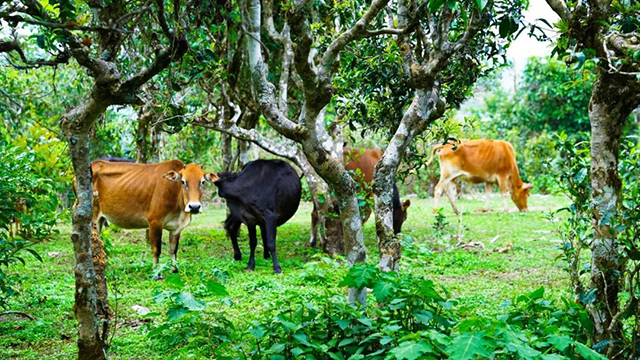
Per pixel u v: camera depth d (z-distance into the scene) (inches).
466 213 696.4
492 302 269.6
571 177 187.2
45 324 244.4
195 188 346.0
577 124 1020.5
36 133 406.0
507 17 171.0
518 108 1058.7
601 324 164.1
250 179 373.7
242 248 461.4
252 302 276.4
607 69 156.2
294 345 155.6
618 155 166.4
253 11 166.4
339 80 269.9
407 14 195.0
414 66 186.5
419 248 344.2
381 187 190.7
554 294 283.6
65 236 518.3
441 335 125.3
